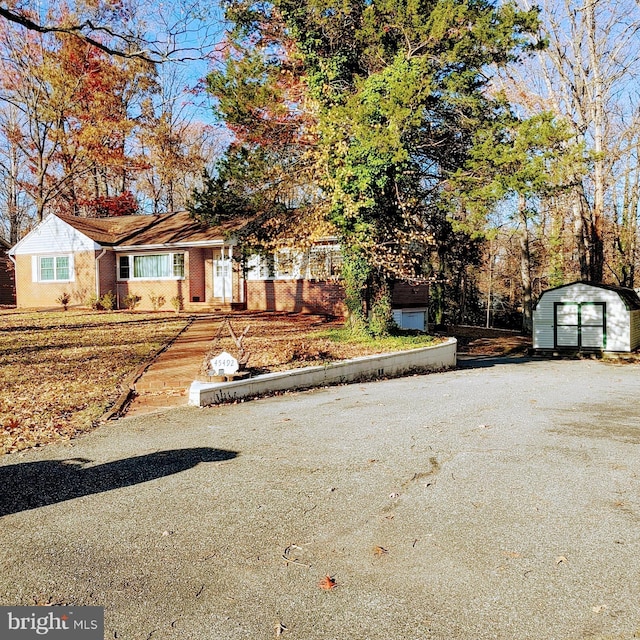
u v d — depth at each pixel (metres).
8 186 37.53
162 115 29.39
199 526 3.90
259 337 15.03
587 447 5.92
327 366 10.70
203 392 8.16
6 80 28.31
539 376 13.64
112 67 27.20
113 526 3.91
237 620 2.79
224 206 15.71
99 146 29.41
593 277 24.44
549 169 12.90
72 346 13.23
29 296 27.22
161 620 2.79
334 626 2.73
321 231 14.44
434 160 15.47
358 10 14.25
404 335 16.48
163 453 5.68
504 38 12.74
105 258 25.72
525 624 2.73
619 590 3.03
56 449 5.85
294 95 15.34
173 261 24.84
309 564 3.35
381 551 3.51
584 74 24.20
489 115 14.58
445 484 4.73
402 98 11.79
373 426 6.88
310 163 14.97
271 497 4.45
